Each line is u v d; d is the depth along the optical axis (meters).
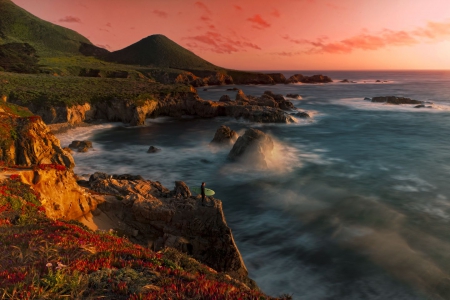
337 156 51.00
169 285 8.34
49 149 38.47
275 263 22.84
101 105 80.88
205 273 11.49
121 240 13.89
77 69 173.38
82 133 68.00
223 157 49.16
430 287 19.53
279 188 36.72
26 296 7.18
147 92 90.44
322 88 197.75
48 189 21.11
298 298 19.14
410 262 22.03
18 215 15.88
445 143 58.72
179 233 21.91
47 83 97.88
